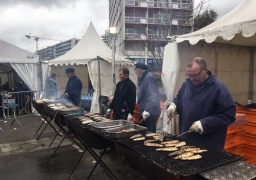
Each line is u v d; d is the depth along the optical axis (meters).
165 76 4.14
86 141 2.63
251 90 5.21
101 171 3.55
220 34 3.03
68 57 8.52
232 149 3.33
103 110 6.61
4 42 8.00
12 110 8.12
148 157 1.65
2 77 12.23
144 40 13.38
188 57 4.17
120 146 2.15
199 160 1.56
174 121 4.09
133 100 4.13
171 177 1.45
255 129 3.43
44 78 9.23
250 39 4.45
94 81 7.66
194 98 2.26
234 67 4.91
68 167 3.72
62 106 4.25
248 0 3.37
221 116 2.03
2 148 4.70
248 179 1.28
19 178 3.36
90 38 9.30
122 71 4.12
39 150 4.55
